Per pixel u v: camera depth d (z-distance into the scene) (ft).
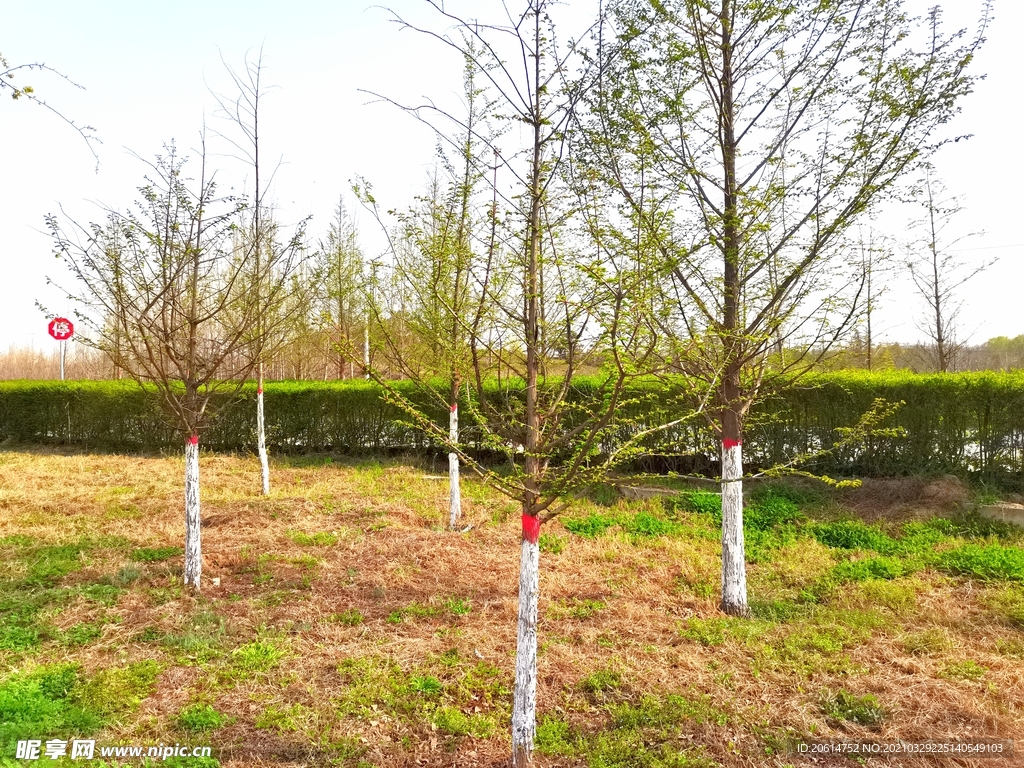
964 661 13.58
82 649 14.21
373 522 24.20
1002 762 10.34
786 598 17.71
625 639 14.90
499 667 13.46
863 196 14.47
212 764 10.19
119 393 43.62
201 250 17.33
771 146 16.11
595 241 10.84
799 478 29.58
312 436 41.52
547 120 10.44
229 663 13.60
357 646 14.42
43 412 46.16
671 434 30.60
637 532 23.48
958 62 13.84
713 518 25.14
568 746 10.85
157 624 15.48
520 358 12.12
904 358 52.70
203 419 18.31
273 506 26.11
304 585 18.25
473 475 33.45
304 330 24.76
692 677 13.08
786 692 12.55
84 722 11.19
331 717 11.60
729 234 16.01
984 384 26.23
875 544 21.54
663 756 10.59
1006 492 25.73
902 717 11.60
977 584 17.85
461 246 12.93
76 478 33.17
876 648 14.30
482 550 21.54
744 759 10.55
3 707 11.31
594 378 29.53
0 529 23.45
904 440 27.96
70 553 20.74
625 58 15.02
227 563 19.98
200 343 20.04
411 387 37.47
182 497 28.66
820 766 10.36
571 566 19.90
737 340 15.30
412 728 11.40
